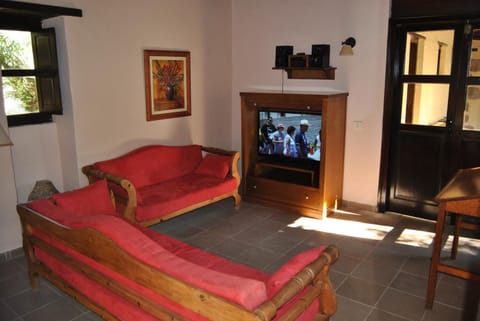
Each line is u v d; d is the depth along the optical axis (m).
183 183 4.44
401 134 4.47
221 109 5.51
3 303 2.94
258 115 4.94
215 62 5.31
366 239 3.96
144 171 4.28
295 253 3.68
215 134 5.48
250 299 1.68
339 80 4.69
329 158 4.41
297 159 4.73
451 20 3.96
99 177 3.75
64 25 3.71
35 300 2.98
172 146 4.72
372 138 4.56
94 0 3.90
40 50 3.92
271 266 3.46
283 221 4.43
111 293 2.32
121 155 4.36
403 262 3.50
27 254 3.02
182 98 4.92
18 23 3.77
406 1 4.12
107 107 4.16
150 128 4.63
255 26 5.27
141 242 2.13
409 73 4.32
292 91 5.10
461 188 2.82
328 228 4.23
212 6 5.14
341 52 4.36
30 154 4.00
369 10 4.35
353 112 4.64
